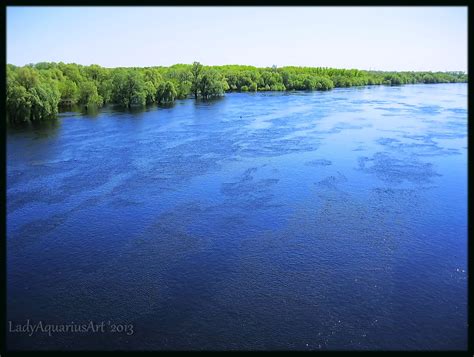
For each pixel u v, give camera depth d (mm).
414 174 40875
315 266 25203
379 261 25609
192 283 23812
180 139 57906
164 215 32500
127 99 94375
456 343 19031
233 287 23359
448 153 48094
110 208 34000
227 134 60562
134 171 43562
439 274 24172
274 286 23344
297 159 46750
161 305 22047
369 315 20922
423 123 67000
